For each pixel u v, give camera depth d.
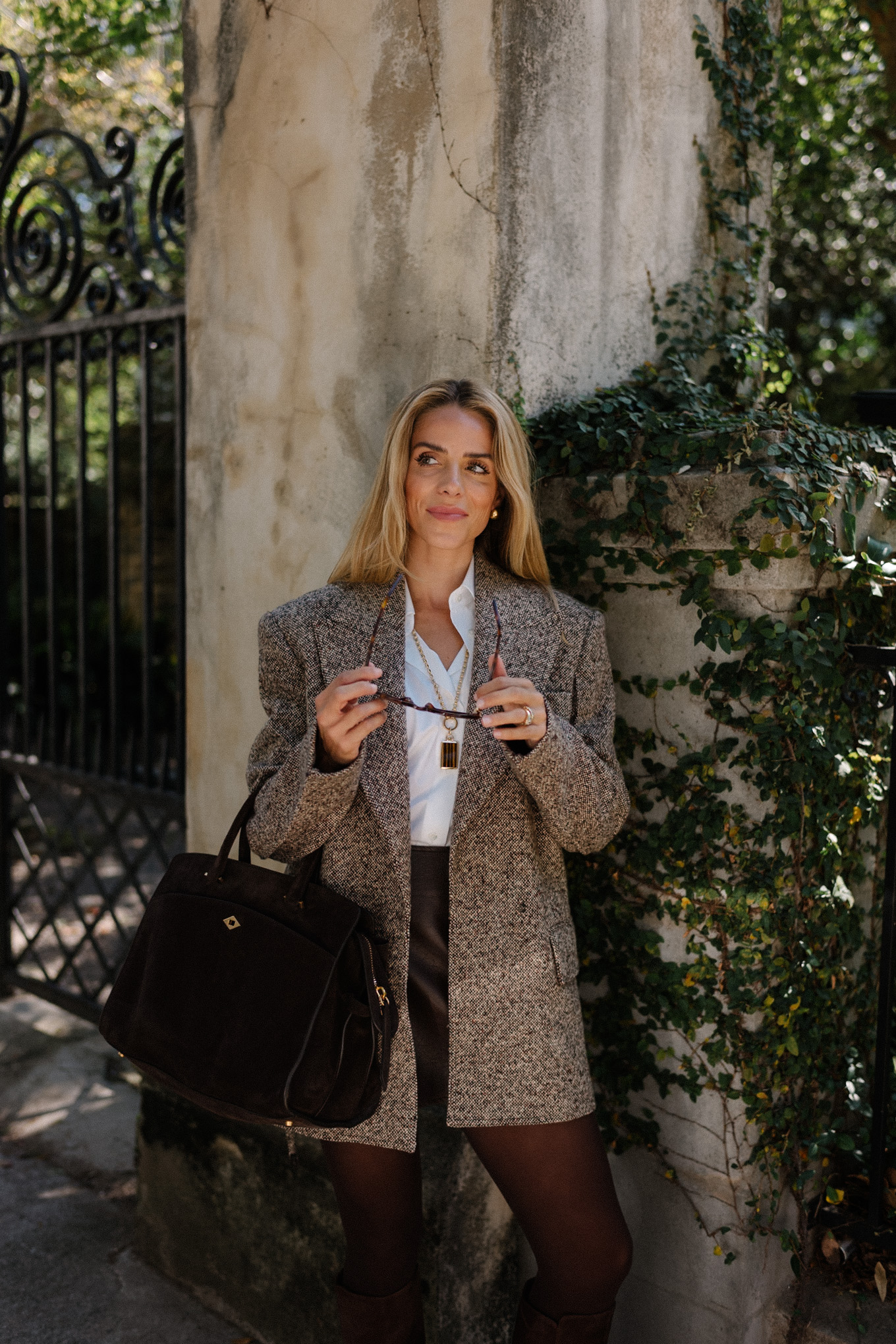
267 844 1.72
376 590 1.86
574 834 1.76
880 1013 2.03
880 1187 2.07
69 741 3.76
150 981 1.69
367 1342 1.83
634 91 2.38
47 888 5.59
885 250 6.12
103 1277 2.67
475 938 1.72
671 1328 2.15
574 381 2.29
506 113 2.03
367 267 2.25
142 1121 2.72
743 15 2.70
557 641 1.83
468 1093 1.71
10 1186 3.06
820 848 2.05
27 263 3.53
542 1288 1.81
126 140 3.07
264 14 2.39
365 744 1.72
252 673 2.55
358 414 2.29
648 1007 2.10
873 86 4.82
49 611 3.73
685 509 1.94
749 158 2.78
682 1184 2.11
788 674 1.94
